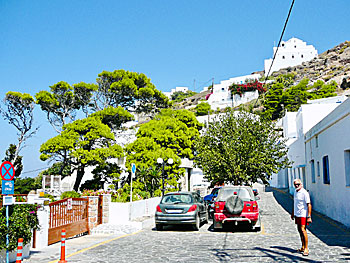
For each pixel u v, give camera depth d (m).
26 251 9.56
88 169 40.28
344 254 9.42
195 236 13.62
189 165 39.75
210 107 105.12
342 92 100.81
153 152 30.45
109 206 16.83
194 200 15.95
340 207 16.20
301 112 29.59
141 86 49.12
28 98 40.44
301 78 129.50
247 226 14.59
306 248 9.45
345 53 139.88
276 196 33.28
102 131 30.64
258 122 23.73
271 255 9.48
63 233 8.77
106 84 46.50
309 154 23.64
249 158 22.45
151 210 21.45
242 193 15.22
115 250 10.64
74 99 43.81
